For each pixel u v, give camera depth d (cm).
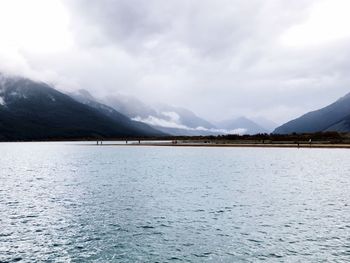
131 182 6312
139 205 4234
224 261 2419
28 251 2614
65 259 2453
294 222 3428
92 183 6200
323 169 8425
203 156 13150
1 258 2469
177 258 2478
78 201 4500
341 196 4847
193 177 7019
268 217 3634
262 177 6994
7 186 5866
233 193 5094
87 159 12300
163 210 3962
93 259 2455
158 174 7569
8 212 3856
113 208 4072
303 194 5009
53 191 5325
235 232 3097
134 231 3120
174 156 13288
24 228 3212
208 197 4769
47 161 11638
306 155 13412
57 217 3628
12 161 11719
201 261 2420
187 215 3725
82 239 2897
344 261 2392
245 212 3866
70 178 6956
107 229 3189
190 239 2902
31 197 4803
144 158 12375
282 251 2608
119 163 10444
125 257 2491
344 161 10650
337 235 2989
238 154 14238
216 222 3434
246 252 2595
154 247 2703
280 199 4625
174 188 5575
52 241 2842
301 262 2391
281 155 13475
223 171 8094
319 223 3381
